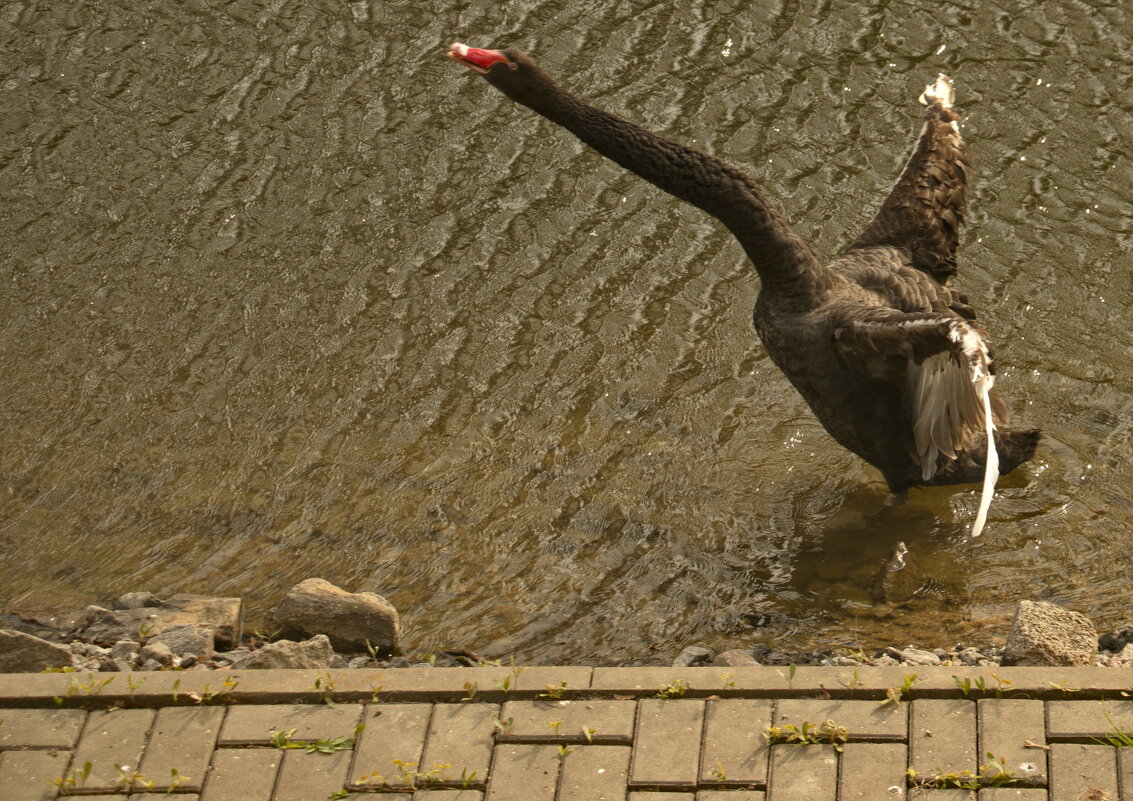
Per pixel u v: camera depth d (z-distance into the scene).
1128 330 11.80
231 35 16.53
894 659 8.07
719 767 6.39
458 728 6.77
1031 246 12.81
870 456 9.79
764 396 11.38
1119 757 6.26
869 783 6.28
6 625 9.05
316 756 6.66
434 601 9.21
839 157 14.02
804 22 16.08
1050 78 14.94
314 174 14.34
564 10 16.62
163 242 13.55
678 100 14.93
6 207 14.09
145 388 11.79
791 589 9.26
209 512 10.30
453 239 13.44
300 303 12.72
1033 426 10.79
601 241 13.35
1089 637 7.57
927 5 16.25
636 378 11.62
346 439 11.08
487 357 11.96
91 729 6.89
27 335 12.47
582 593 9.27
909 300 9.79
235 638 8.75
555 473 10.57
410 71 15.75
